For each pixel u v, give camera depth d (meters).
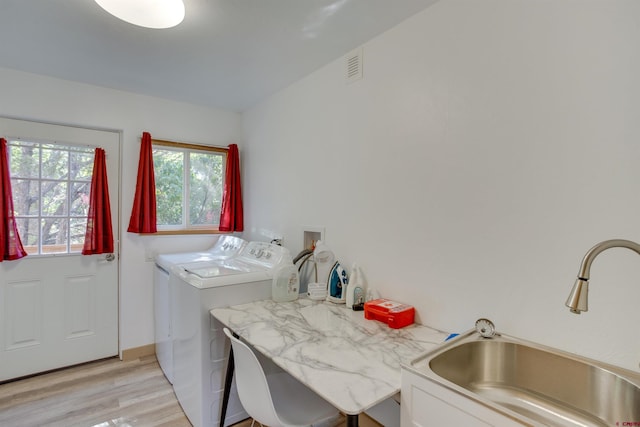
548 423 1.05
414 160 1.64
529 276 1.23
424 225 1.59
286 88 2.60
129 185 2.73
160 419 1.95
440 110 1.52
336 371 1.12
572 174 1.12
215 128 3.14
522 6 1.25
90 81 2.49
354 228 1.99
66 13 1.62
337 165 2.11
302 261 2.37
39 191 2.45
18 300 2.38
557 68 1.16
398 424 1.72
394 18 1.67
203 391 1.77
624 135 1.02
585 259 0.86
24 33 1.80
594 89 1.08
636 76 1.00
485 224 1.36
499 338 1.25
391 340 1.39
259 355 1.72
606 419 1.00
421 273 1.61
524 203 1.24
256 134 3.03
